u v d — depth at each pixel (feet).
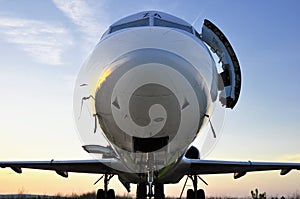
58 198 72.69
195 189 45.68
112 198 45.62
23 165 44.04
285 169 45.09
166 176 35.22
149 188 31.35
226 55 34.06
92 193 73.31
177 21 32.68
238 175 47.09
